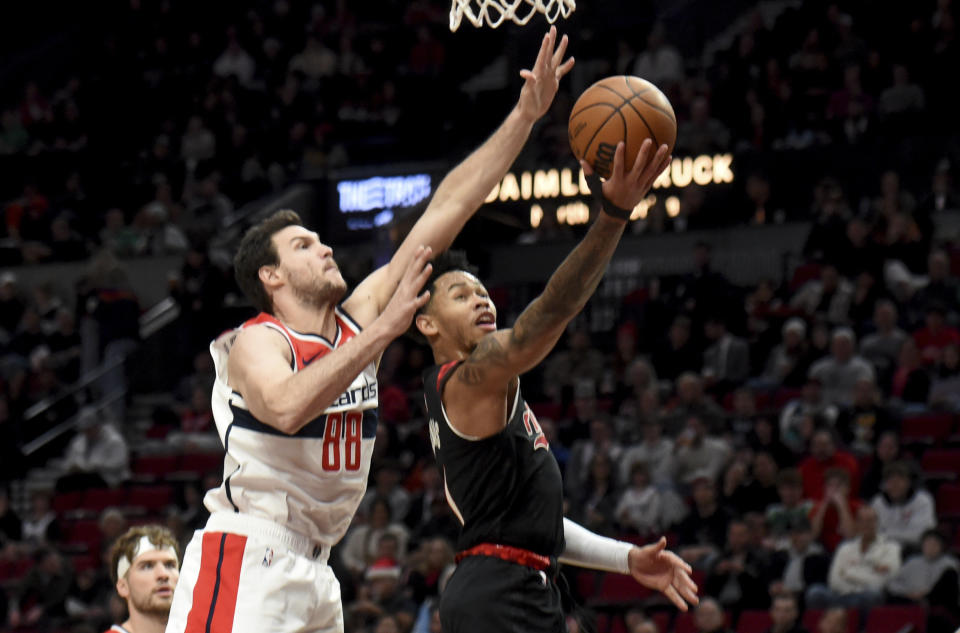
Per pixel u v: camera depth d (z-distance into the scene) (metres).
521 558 4.47
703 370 16.34
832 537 12.00
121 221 23.31
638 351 17.25
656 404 14.95
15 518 16.88
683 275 17.73
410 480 15.02
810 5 21.95
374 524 13.65
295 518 4.65
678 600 4.92
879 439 13.44
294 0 28.06
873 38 21.44
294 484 4.62
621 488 13.71
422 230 5.00
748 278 18.94
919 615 10.81
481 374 4.24
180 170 24.61
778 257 18.80
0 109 29.34
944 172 18.50
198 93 26.12
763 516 12.39
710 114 20.80
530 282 19.42
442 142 23.75
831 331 16.14
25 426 19.47
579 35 24.02
